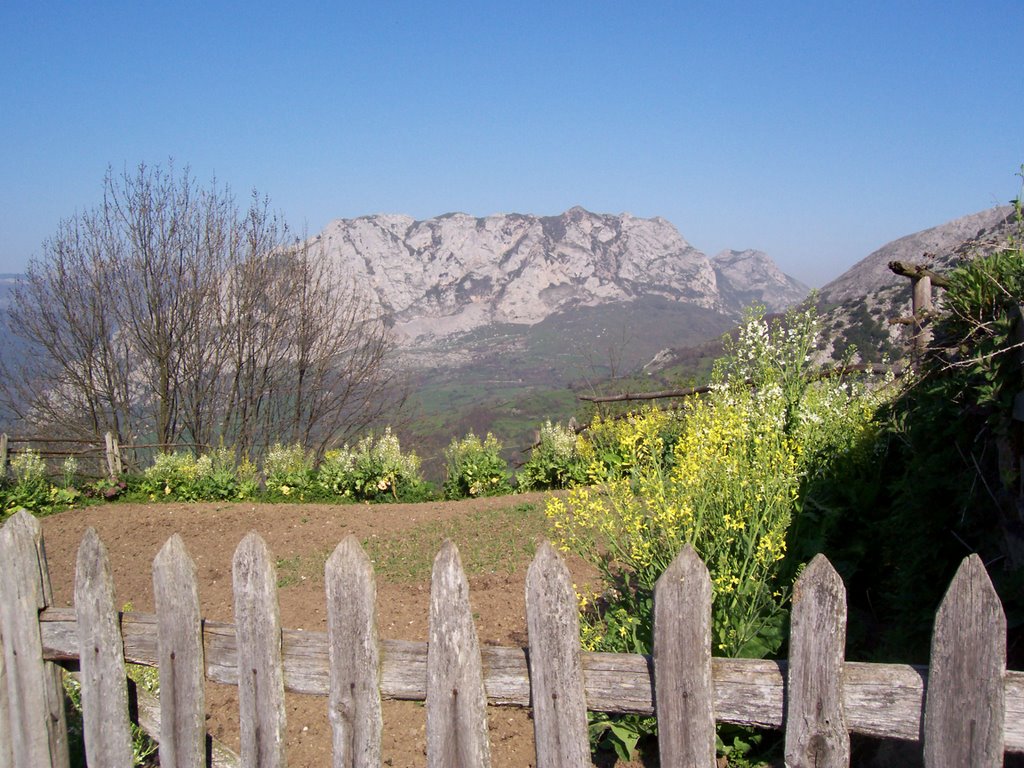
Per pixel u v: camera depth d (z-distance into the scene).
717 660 2.18
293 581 6.99
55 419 21.64
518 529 8.00
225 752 2.90
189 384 21.25
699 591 2.15
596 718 3.68
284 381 21.56
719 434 4.28
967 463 3.60
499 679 2.42
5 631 3.13
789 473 4.21
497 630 5.18
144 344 20.66
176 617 2.81
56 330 21.31
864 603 4.41
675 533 3.86
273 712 2.66
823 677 2.03
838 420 5.56
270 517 9.73
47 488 11.71
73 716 3.81
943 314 4.27
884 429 5.02
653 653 2.22
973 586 1.87
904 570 3.88
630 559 3.92
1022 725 1.84
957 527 3.65
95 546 2.94
